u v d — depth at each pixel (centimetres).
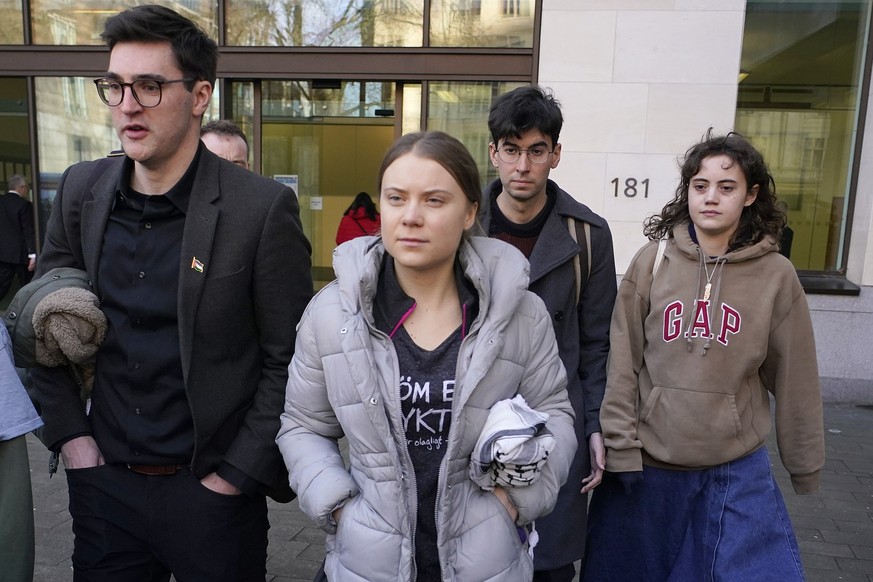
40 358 178
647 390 210
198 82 175
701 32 562
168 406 178
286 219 184
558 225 221
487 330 148
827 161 614
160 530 181
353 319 148
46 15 658
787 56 607
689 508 205
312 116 665
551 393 167
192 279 172
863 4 594
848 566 314
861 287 578
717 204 198
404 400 150
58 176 680
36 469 409
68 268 190
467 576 148
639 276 215
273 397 183
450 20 615
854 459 453
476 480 150
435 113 632
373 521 148
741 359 197
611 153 578
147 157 167
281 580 296
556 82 580
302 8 634
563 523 213
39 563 301
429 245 143
